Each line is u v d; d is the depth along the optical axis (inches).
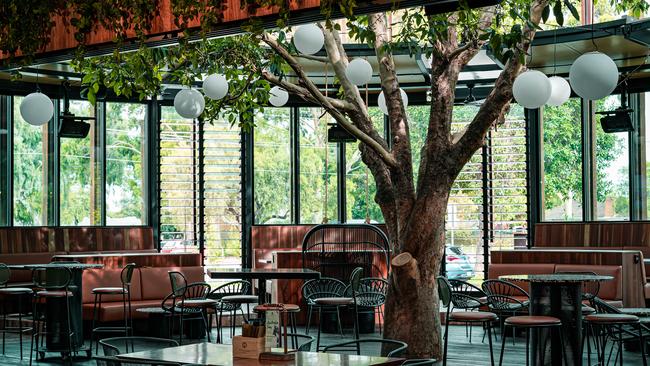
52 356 369.7
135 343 381.1
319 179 580.4
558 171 547.5
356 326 348.2
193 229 562.9
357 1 226.1
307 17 236.1
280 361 166.6
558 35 440.5
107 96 547.5
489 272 462.3
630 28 416.5
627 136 533.3
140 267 453.4
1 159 526.6
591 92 260.7
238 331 458.3
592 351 374.3
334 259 459.5
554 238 537.0
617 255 434.6
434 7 230.5
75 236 538.6
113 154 559.8
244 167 565.9
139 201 564.7
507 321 263.3
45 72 488.1
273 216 572.7
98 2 259.1
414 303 331.6
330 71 514.6
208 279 558.6
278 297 463.2
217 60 358.0
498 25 292.0
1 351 384.2
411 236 334.3
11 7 275.3
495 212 552.4
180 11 242.1
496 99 324.2
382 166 355.3
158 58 352.5
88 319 423.5
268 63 366.0
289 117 576.7
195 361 167.2
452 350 375.2
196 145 565.3
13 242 517.7
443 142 338.3
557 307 283.9
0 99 527.2
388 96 354.0
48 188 542.6
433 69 347.9
